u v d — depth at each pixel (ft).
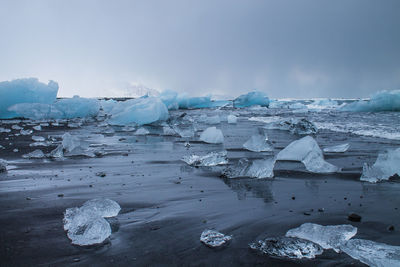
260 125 46.34
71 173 14.99
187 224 8.21
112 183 12.89
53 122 56.90
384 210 9.30
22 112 60.18
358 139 27.73
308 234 7.25
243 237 7.33
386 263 5.84
